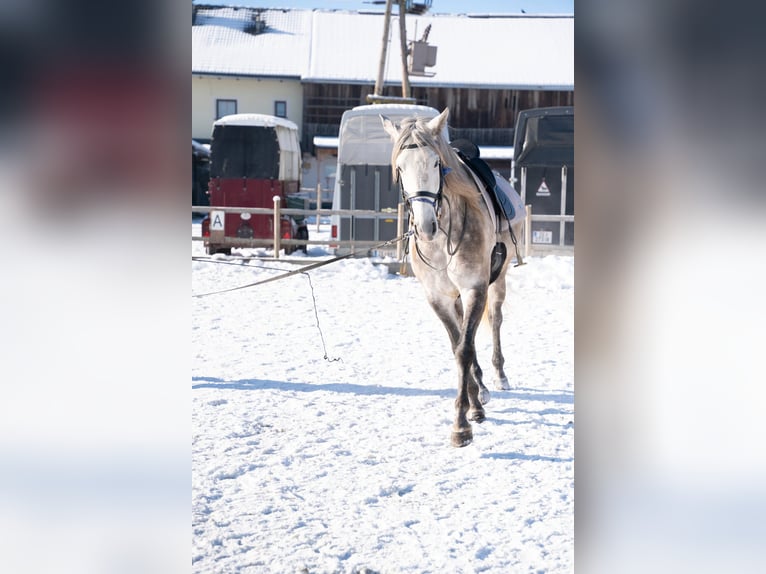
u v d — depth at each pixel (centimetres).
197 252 1627
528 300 1131
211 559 326
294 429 528
